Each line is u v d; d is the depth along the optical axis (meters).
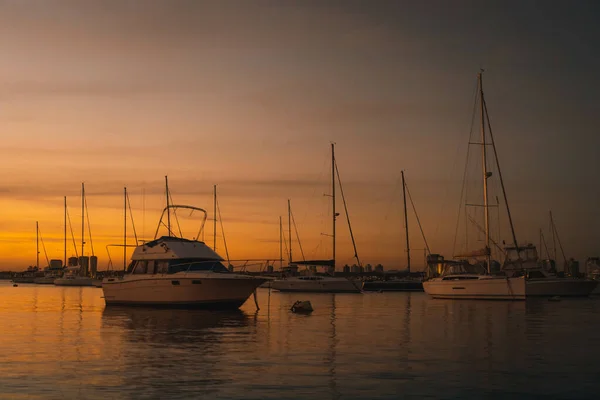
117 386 13.96
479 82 52.34
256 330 24.77
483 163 51.78
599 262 74.50
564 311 35.97
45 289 79.81
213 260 37.06
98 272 95.31
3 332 24.02
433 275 67.81
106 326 26.19
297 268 72.25
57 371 15.64
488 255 50.88
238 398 12.93
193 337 22.33
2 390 13.58
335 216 67.94
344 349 19.39
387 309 37.84
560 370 15.98
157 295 36.28
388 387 13.99
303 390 13.65
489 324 27.64
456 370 15.93
